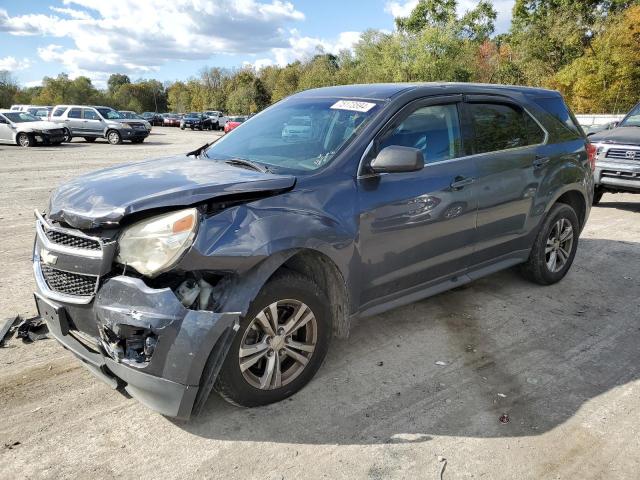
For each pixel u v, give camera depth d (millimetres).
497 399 3275
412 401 3232
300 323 3135
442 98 4027
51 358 3641
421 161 3287
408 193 3590
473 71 38938
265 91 81688
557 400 3275
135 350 2695
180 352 2592
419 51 37156
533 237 4852
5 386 3289
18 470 2584
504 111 4562
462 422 3037
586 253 6367
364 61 42344
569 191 5141
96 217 2719
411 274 3779
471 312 4566
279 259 2896
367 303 3561
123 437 2854
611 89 34156
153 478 2562
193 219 2668
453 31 37906
